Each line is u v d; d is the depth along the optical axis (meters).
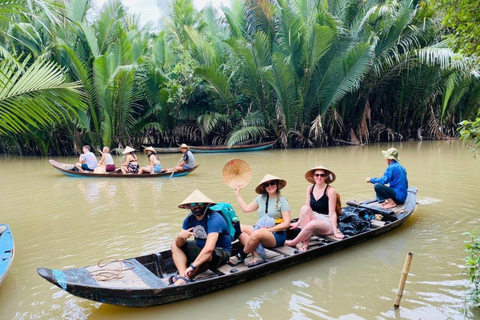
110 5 19.00
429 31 17.98
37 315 3.97
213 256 4.41
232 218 4.82
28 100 5.54
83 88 17.50
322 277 4.61
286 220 5.09
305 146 20.05
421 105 21.56
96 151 19.52
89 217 7.43
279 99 18.75
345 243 5.34
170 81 19.70
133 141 20.83
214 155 17.78
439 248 5.39
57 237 6.30
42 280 4.75
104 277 4.05
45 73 5.76
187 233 4.45
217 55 21.23
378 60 18.53
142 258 4.61
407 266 3.86
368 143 21.12
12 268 5.12
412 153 15.80
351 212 5.98
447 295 4.14
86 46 18.91
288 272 4.75
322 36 16.94
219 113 20.77
